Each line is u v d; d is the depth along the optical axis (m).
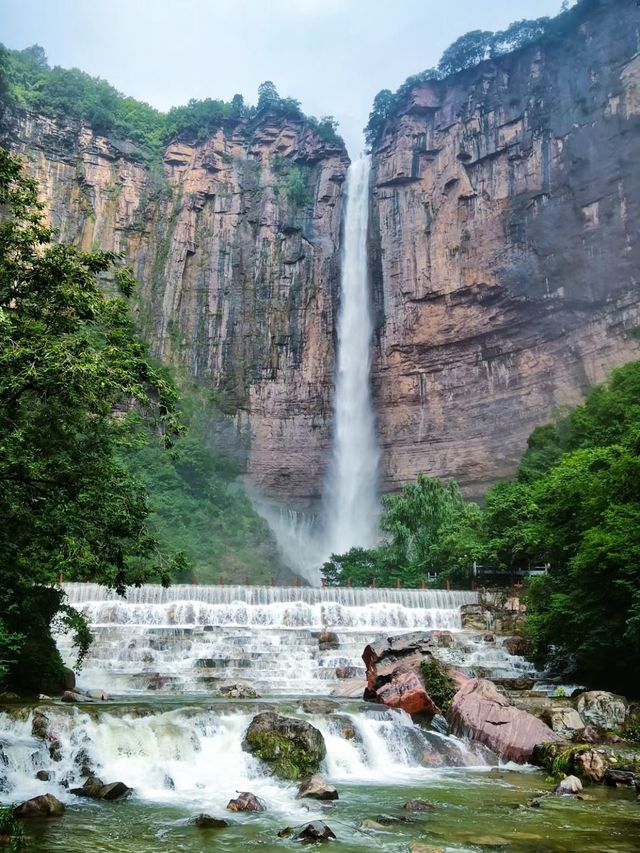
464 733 16.56
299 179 80.88
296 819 10.41
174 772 12.93
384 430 69.88
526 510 37.59
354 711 16.48
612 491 22.20
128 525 13.91
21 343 10.91
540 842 9.20
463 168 70.75
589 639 21.23
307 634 27.73
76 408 12.93
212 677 23.16
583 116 62.53
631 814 10.77
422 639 21.09
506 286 64.19
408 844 9.11
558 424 50.91
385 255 74.06
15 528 12.85
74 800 11.37
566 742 15.51
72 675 20.14
